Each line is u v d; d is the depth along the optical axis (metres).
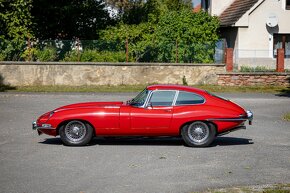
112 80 27.88
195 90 12.35
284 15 32.84
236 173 9.51
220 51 28.50
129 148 12.08
